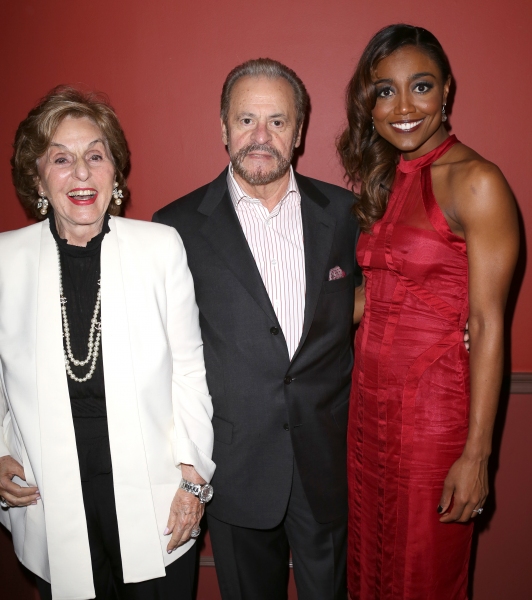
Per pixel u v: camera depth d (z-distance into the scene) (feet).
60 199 4.98
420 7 6.66
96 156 5.06
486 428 5.23
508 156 6.89
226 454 5.85
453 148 5.46
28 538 5.21
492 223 4.99
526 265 7.12
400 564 5.80
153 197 7.20
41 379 4.88
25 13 6.81
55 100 5.04
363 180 5.92
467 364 5.44
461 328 5.41
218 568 6.37
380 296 5.68
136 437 4.99
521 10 6.60
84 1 6.79
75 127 4.98
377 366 5.65
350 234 6.17
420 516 5.61
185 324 5.43
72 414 5.07
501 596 7.90
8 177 7.16
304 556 6.35
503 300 5.12
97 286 5.09
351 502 6.22
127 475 5.00
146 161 7.11
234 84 5.68
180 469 5.38
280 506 5.83
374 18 6.72
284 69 5.73
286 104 5.61
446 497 5.43
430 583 5.74
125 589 5.39
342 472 6.20
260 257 5.88
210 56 6.86
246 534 6.20
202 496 5.34
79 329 5.04
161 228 5.41
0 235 5.25
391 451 5.66
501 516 7.70
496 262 5.02
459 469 5.33
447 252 5.29
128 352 4.96
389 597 5.95
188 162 7.11
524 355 7.32
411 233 5.40
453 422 5.43
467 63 6.72
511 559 7.80
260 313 5.68
